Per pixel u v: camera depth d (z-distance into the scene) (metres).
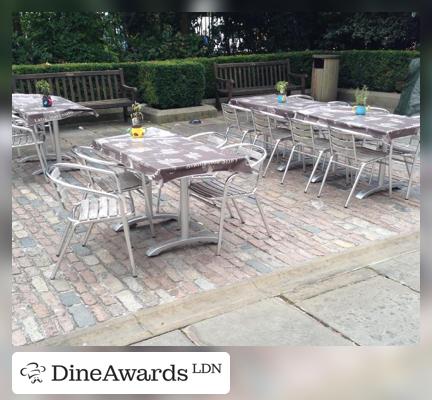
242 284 3.38
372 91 10.75
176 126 8.65
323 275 3.54
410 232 4.20
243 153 4.32
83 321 2.98
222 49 12.32
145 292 3.30
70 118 8.81
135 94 8.70
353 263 3.71
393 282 3.42
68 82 8.56
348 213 4.68
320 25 12.30
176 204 4.95
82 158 4.06
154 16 11.43
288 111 5.92
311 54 11.27
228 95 9.65
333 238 4.13
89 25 10.09
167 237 4.16
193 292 3.30
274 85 10.62
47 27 9.71
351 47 12.15
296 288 3.37
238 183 5.48
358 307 3.12
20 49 9.37
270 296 3.27
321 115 5.48
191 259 3.77
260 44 12.62
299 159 6.29
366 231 4.26
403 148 5.24
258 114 6.03
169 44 11.22
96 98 8.90
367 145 6.77
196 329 2.92
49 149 7.00
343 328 2.92
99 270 3.60
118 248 3.96
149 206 4.14
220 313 3.08
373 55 10.54
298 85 10.65
